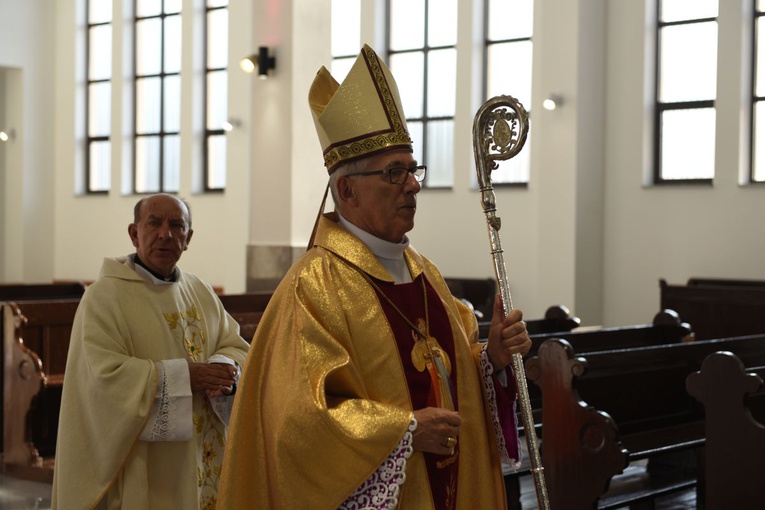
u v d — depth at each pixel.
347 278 1.97
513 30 11.12
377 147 1.97
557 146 10.30
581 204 10.24
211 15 13.54
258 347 1.96
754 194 9.59
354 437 1.79
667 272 10.12
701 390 3.74
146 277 3.13
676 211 10.05
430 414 1.83
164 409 2.91
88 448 2.95
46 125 15.03
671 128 10.22
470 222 11.22
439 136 11.71
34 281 15.05
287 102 9.14
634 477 5.61
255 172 9.44
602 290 10.52
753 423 3.61
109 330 2.99
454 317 2.10
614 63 10.41
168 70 14.07
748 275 9.62
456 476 1.98
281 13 9.17
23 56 14.75
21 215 14.89
